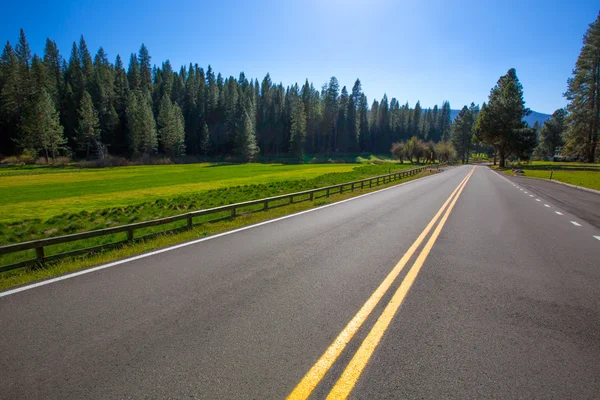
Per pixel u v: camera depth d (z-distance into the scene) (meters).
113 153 95.25
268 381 2.93
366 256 7.04
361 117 137.25
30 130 72.81
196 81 127.56
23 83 84.06
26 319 4.11
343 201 17.52
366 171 56.91
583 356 3.39
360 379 2.97
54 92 90.62
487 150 158.50
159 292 5.00
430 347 3.52
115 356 3.31
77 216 15.95
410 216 12.50
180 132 98.94
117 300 4.70
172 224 12.95
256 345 3.51
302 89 126.38
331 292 5.01
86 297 4.81
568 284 5.49
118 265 6.41
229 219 11.91
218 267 6.26
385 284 5.36
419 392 2.81
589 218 12.51
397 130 151.25
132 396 2.74
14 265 6.23
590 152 64.75
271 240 8.57
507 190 24.72
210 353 3.36
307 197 20.53
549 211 14.20
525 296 4.95
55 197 25.86
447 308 4.49
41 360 3.24
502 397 2.77
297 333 3.77
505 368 3.17
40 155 80.44
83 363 3.19
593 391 2.85
